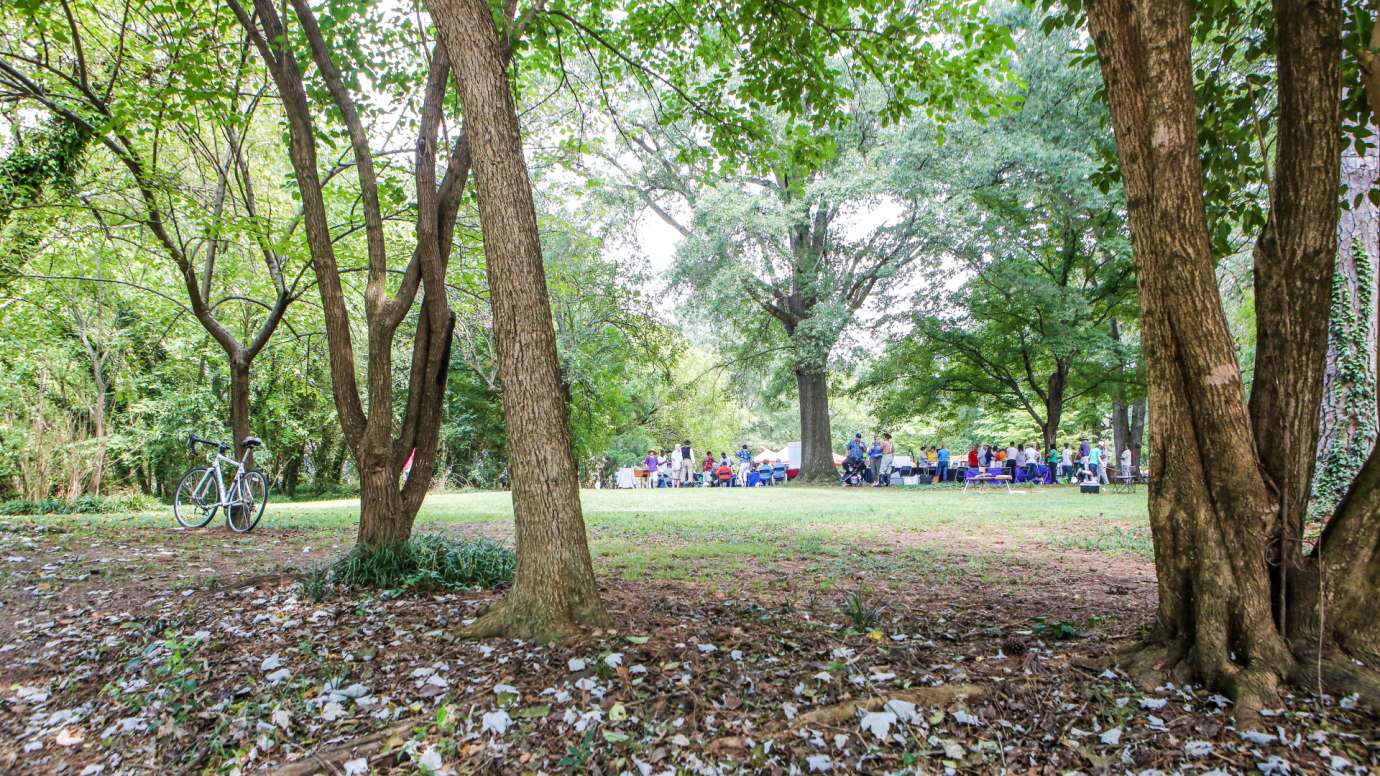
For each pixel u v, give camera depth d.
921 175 21.33
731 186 23.55
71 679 3.99
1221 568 3.23
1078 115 19.70
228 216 9.77
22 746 3.22
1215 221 5.89
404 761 2.90
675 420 42.72
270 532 10.30
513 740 2.98
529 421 4.24
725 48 8.07
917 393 28.25
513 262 4.16
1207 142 5.68
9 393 17.36
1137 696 3.13
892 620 4.70
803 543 9.02
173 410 20.80
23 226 10.96
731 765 2.73
